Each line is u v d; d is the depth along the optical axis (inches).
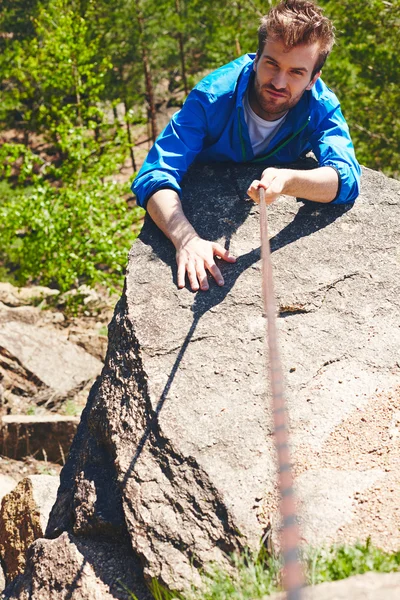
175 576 113.7
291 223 161.9
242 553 113.3
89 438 141.2
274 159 171.5
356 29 728.3
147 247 157.6
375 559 100.7
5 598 133.3
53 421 342.3
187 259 149.4
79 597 119.5
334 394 133.6
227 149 168.6
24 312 597.0
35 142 1562.5
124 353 143.0
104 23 1253.1
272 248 156.6
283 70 147.5
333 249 156.6
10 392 426.6
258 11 917.8
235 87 160.2
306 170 154.3
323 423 128.7
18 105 1173.1
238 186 168.1
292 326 144.3
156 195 155.3
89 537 128.7
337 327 144.3
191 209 164.6
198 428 128.0
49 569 126.6
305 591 83.1
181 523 118.7
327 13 732.0
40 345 457.1
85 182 862.5
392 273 153.6
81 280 984.3
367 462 121.2
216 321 143.3
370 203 167.2
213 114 161.3
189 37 1359.5
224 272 151.0
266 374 135.6
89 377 447.8
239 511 117.4
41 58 890.7
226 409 130.5
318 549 104.9
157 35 1278.3
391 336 143.7
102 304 780.6
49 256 725.3
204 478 121.8
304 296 147.8
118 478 126.3
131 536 119.3
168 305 146.3
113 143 852.6
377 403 132.0
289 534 44.4
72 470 157.2
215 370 136.3
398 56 722.2
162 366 137.6
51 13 941.8
